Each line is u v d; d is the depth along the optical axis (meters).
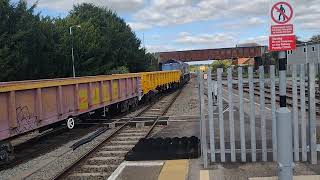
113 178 9.17
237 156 10.19
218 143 11.91
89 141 15.35
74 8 82.31
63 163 11.95
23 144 15.72
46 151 13.98
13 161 12.47
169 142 11.39
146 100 33.09
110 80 21.83
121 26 82.19
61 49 55.59
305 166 9.07
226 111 21.64
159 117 20.83
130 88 26.58
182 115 21.77
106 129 18.22
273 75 9.42
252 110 9.55
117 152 13.02
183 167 9.70
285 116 6.06
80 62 61.28
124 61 76.12
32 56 46.09
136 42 84.56
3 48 41.00
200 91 9.63
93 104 19.28
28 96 13.51
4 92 12.08
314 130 9.28
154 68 95.88
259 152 9.98
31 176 10.62
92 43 63.47
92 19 76.38
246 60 137.38
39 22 50.75
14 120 12.42
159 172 9.49
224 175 8.64
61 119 15.81
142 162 10.47
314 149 9.28
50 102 14.98
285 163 6.07
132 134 16.53
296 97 9.38
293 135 9.55
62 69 56.97
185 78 78.56
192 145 11.12
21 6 45.19
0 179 10.48
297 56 89.88
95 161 11.91
